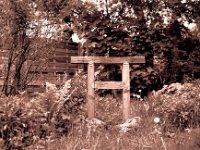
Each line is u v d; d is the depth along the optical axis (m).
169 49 15.05
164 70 14.99
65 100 7.68
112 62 8.63
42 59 10.48
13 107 6.14
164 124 7.70
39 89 12.12
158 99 9.60
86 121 7.95
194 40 15.65
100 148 6.25
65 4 10.68
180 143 6.45
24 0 9.19
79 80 10.84
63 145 6.31
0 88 9.94
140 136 7.13
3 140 5.73
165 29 15.22
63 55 15.62
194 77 15.57
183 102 8.09
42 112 6.83
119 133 7.43
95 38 14.59
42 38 10.11
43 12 9.84
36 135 6.32
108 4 14.97
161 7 15.20
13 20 9.18
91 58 8.60
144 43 14.66
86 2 14.88
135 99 12.70
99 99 11.05
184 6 15.66
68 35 15.45
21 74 10.18
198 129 7.14
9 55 9.45
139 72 13.82
